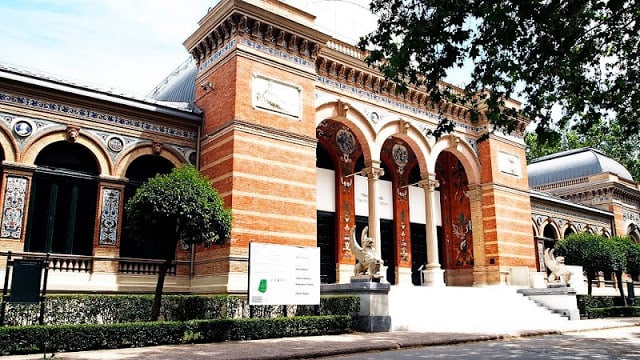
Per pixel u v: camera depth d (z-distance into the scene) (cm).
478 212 2778
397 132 2481
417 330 1684
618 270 2950
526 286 2611
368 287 1636
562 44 1115
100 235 1766
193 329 1330
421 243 2905
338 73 2275
